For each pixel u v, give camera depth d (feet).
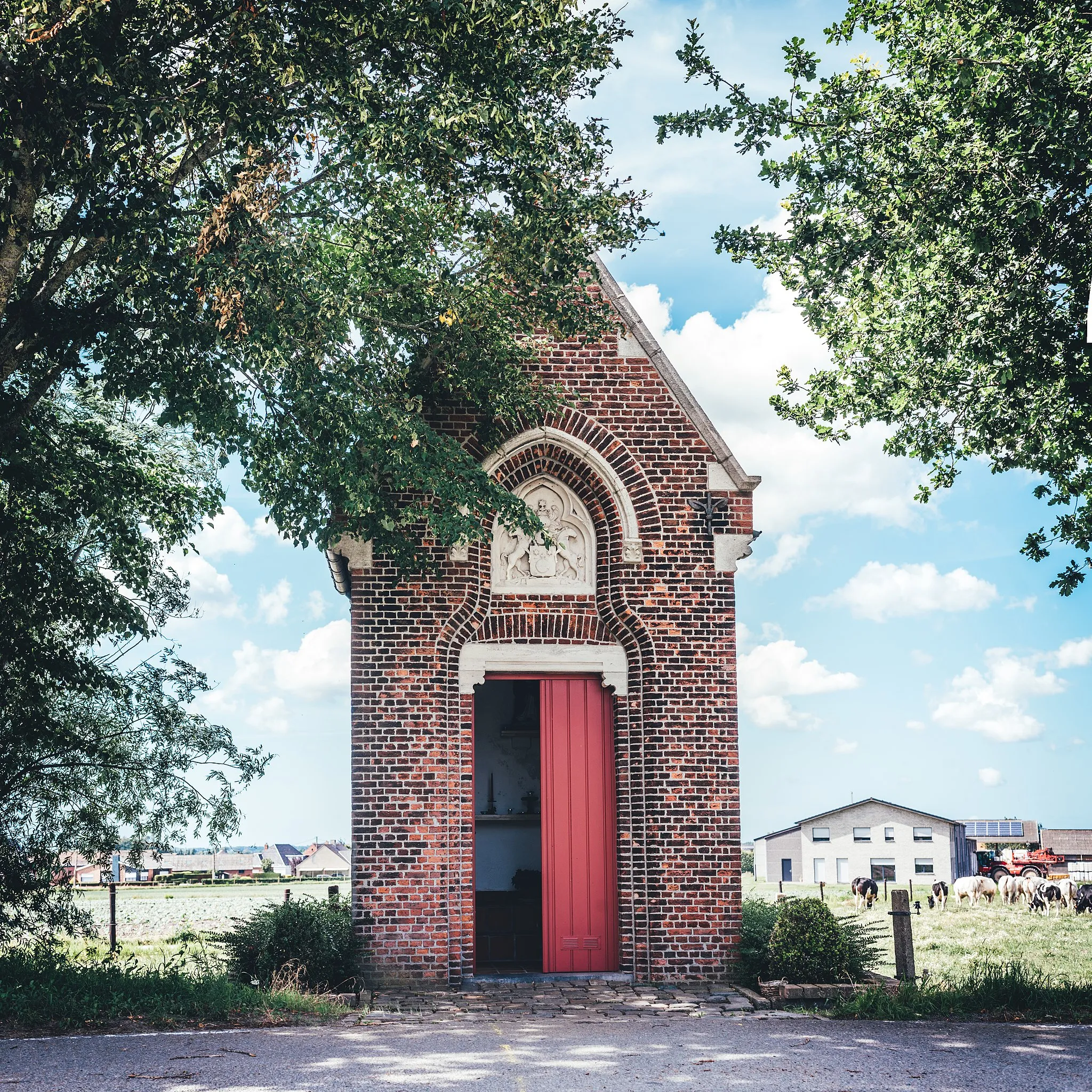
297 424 42.14
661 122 48.44
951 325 50.55
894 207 47.52
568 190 42.47
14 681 48.65
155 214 38.68
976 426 56.08
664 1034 35.99
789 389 63.26
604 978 47.42
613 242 44.21
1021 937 84.07
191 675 56.65
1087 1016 38.75
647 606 49.44
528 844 60.70
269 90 36.68
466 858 47.96
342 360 42.91
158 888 248.52
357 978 44.93
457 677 48.88
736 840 48.14
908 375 56.70
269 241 39.63
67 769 53.93
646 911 47.52
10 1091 27.58
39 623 49.01
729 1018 39.52
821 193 48.83
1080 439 50.88
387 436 41.98
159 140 39.29
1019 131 44.24
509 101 38.34
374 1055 32.35
